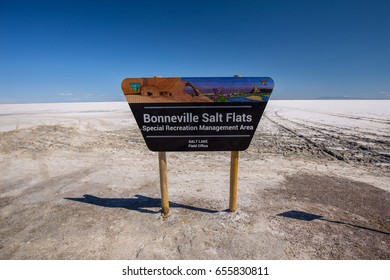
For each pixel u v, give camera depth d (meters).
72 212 3.25
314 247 2.48
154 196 3.80
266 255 2.36
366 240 2.61
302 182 4.49
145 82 2.66
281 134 10.79
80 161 6.09
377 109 31.28
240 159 6.43
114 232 2.76
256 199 3.66
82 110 35.47
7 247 2.50
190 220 3.00
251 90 2.64
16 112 30.94
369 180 4.67
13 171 5.19
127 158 6.47
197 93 2.68
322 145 8.30
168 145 2.85
